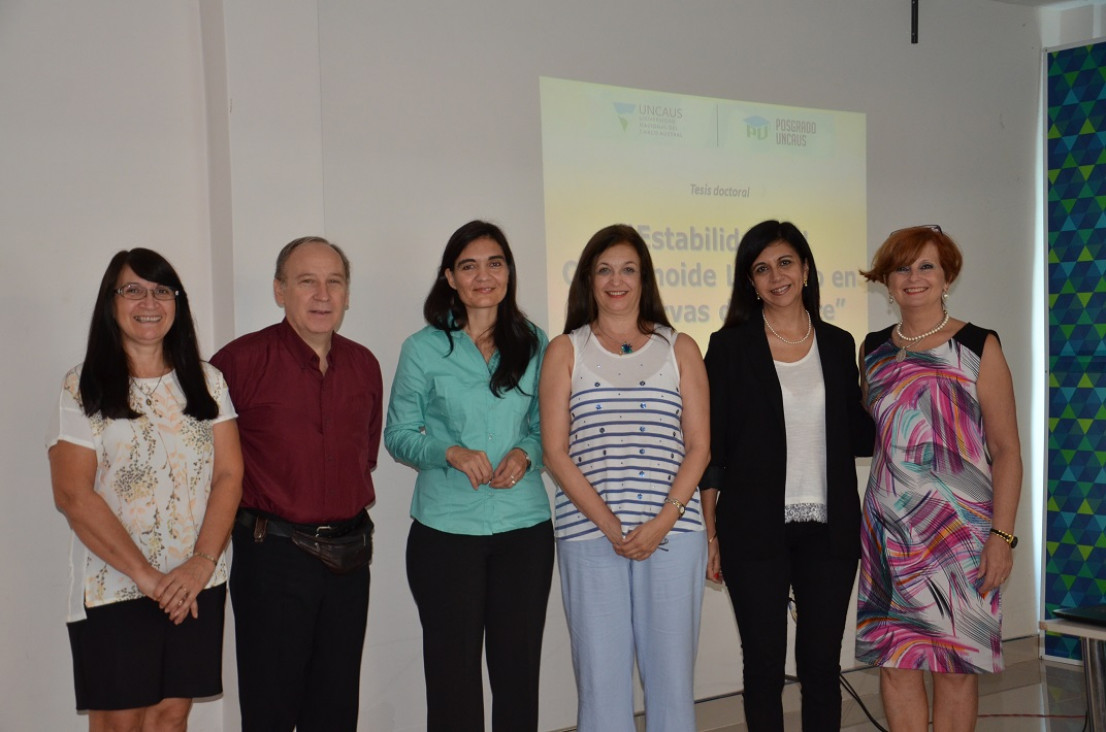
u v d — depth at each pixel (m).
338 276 2.48
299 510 2.40
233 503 2.37
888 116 4.52
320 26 3.19
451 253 2.60
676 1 3.95
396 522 3.39
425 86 3.40
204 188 3.14
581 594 2.52
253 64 3.01
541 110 3.64
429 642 2.55
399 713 3.40
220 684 2.38
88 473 2.22
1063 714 3.72
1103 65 4.50
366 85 3.28
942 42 4.66
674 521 2.46
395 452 2.60
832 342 2.68
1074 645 4.47
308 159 3.11
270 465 2.42
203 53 3.12
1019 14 4.89
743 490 2.60
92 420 2.24
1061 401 4.59
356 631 2.53
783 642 2.59
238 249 3.00
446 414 2.60
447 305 2.67
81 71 2.94
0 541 2.85
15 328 2.86
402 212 3.36
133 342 2.31
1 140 2.83
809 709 2.61
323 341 2.51
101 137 2.97
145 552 2.27
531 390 2.66
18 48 2.85
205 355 3.15
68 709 2.96
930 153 4.65
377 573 3.35
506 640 2.55
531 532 2.58
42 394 2.90
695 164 4.00
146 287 2.27
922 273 2.64
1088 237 4.52
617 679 2.51
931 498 2.63
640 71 3.87
